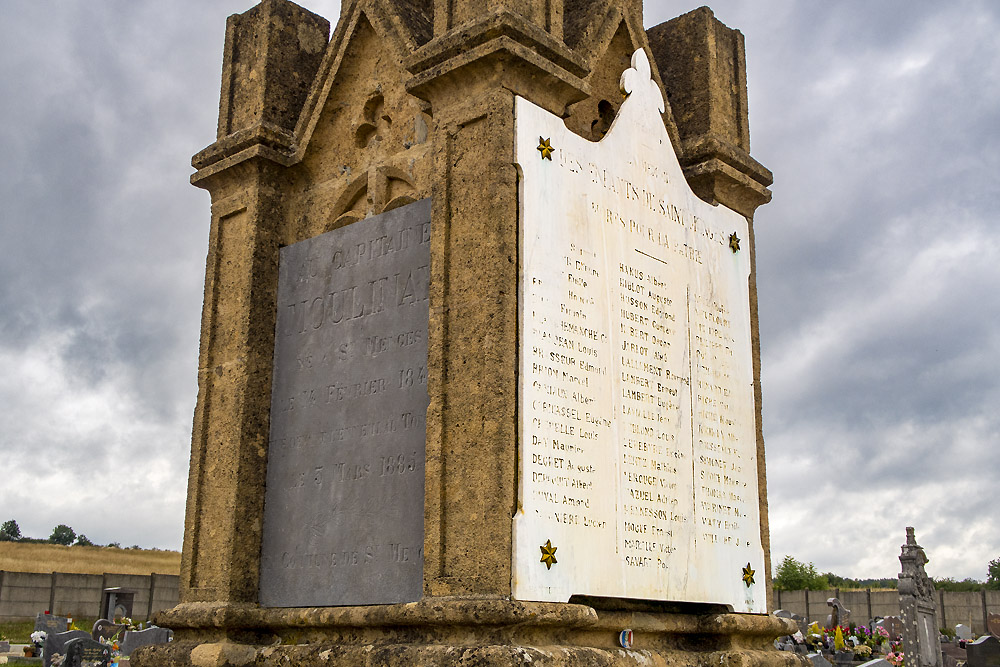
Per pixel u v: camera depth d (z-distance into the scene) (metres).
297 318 7.86
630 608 6.84
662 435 7.12
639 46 8.32
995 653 20.70
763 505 8.11
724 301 8.13
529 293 6.26
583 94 6.98
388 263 7.25
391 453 6.81
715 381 7.82
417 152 7.44
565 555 6.08
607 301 6.89
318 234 8.04
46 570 51.94
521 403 6.04
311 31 8.91
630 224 7.28
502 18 6.44
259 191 8.13
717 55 8.80
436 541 6.04
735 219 8.52
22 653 26.00
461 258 6.42
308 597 7.09
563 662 5.70
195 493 7.77
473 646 5.53
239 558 7.41
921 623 19.38
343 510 7.04
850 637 23.64
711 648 7.39
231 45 8.79
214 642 7.18
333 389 7.40
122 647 20.61
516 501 5.89
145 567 57.12
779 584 50.12
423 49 6.84
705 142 8.32
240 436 7.61
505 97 6.48
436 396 6.27
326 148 8.24
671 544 6.98
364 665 6.10
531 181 6.47
